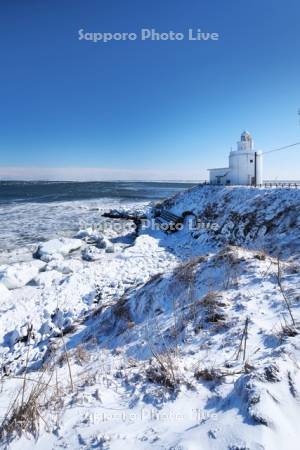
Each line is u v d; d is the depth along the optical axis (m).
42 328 9.35
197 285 6.88
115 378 3.60
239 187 27.38
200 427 2.31
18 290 13.88
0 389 3.95
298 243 14.43
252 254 7.51
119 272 15.30
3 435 2.62
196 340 4.40
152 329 5.56
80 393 3.27
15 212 43.66
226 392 2.74
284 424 2.20
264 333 3.87
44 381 3.71
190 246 21.89
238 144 37.56
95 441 2.37
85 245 24.52
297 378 2.65
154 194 86.50
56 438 2.51
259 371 2.72
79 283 13.59
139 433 2.40
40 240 25.77
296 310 4.29
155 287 7.54
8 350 8.52
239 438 2.10
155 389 3.06
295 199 18.66
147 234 26.97
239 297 5.35
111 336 6.77
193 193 35.50
